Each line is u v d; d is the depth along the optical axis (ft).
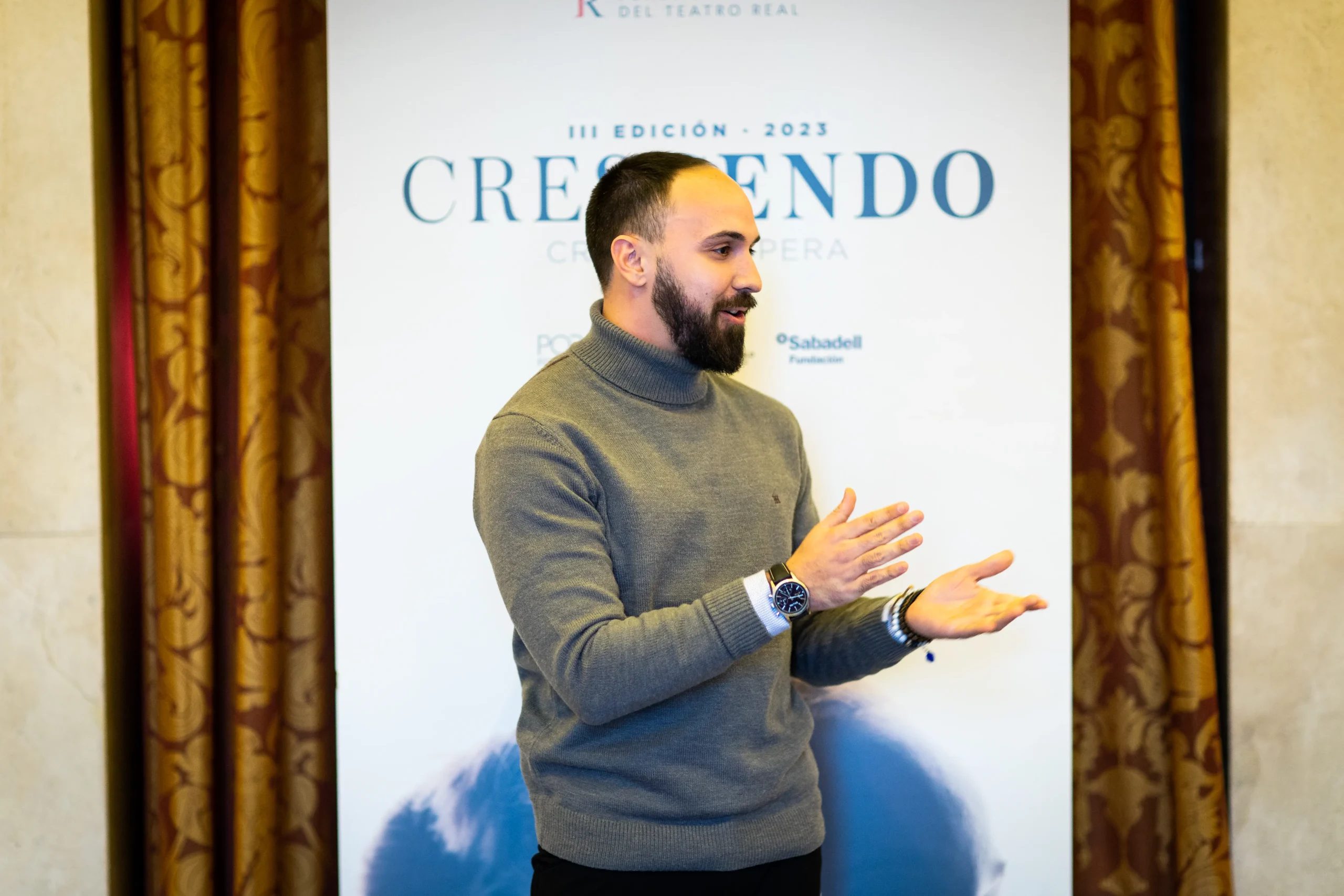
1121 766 7.55
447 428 7.08
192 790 7.14
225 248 7.57
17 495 7.18
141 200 7.45
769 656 5.39
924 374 7.09
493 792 7.14
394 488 7.08
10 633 7.18
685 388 5.51
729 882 5.16
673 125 7.08
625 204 5.52
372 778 7.14
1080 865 7.64
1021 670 7.13
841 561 4.70
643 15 7.07
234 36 7.54
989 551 7.07
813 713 7.23
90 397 7.22
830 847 7.22
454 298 7.09
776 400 6.32
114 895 7.37
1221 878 7.11
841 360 7.09
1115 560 7.52
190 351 7.15
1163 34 7.11
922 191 7.07
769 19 7.07
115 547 7.48
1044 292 7.04
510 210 7.09
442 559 7.09
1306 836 7.32
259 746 7.13
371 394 7.07
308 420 7.54
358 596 7.09
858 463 7.11
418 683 7.12
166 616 7.13
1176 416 7.07
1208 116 7.59
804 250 7.09
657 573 5.14
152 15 7.14
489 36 7.07
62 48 7.18
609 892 5.10
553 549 4.81
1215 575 7.52
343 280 7.07
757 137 7.07
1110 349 7.48
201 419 7.18
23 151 7.16
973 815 7.16
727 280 5.39
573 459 5.01
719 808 5.07
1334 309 7.29
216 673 7.59
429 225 7.08
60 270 7.19
